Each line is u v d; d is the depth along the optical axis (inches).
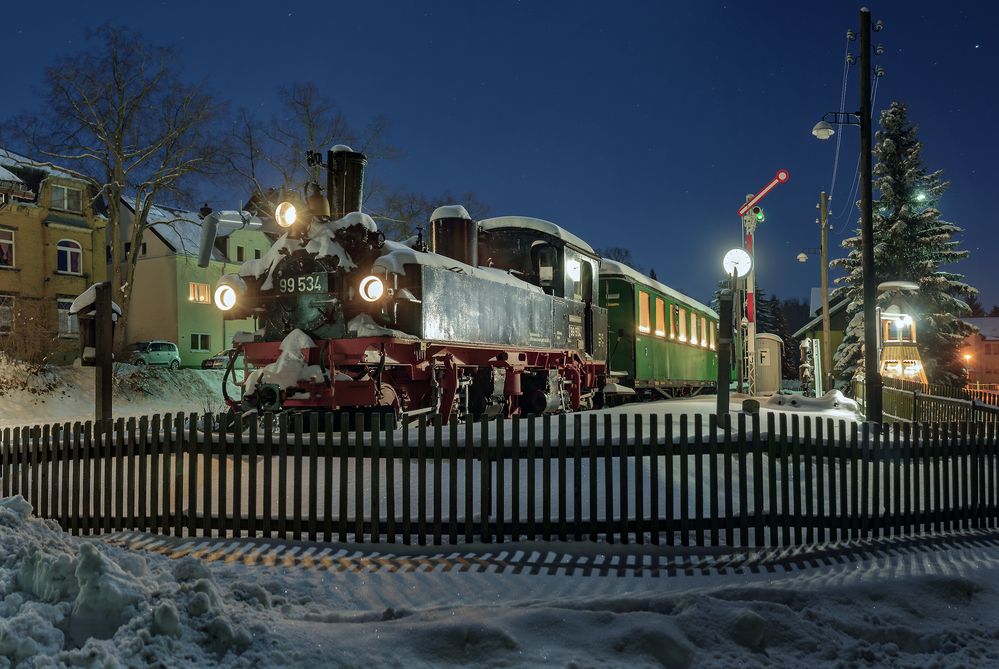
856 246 1453.0
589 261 682.2
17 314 1083.3
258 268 442.0
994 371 2667.3
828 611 191.2
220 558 240.5
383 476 302.5
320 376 395.2
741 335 1055.0
